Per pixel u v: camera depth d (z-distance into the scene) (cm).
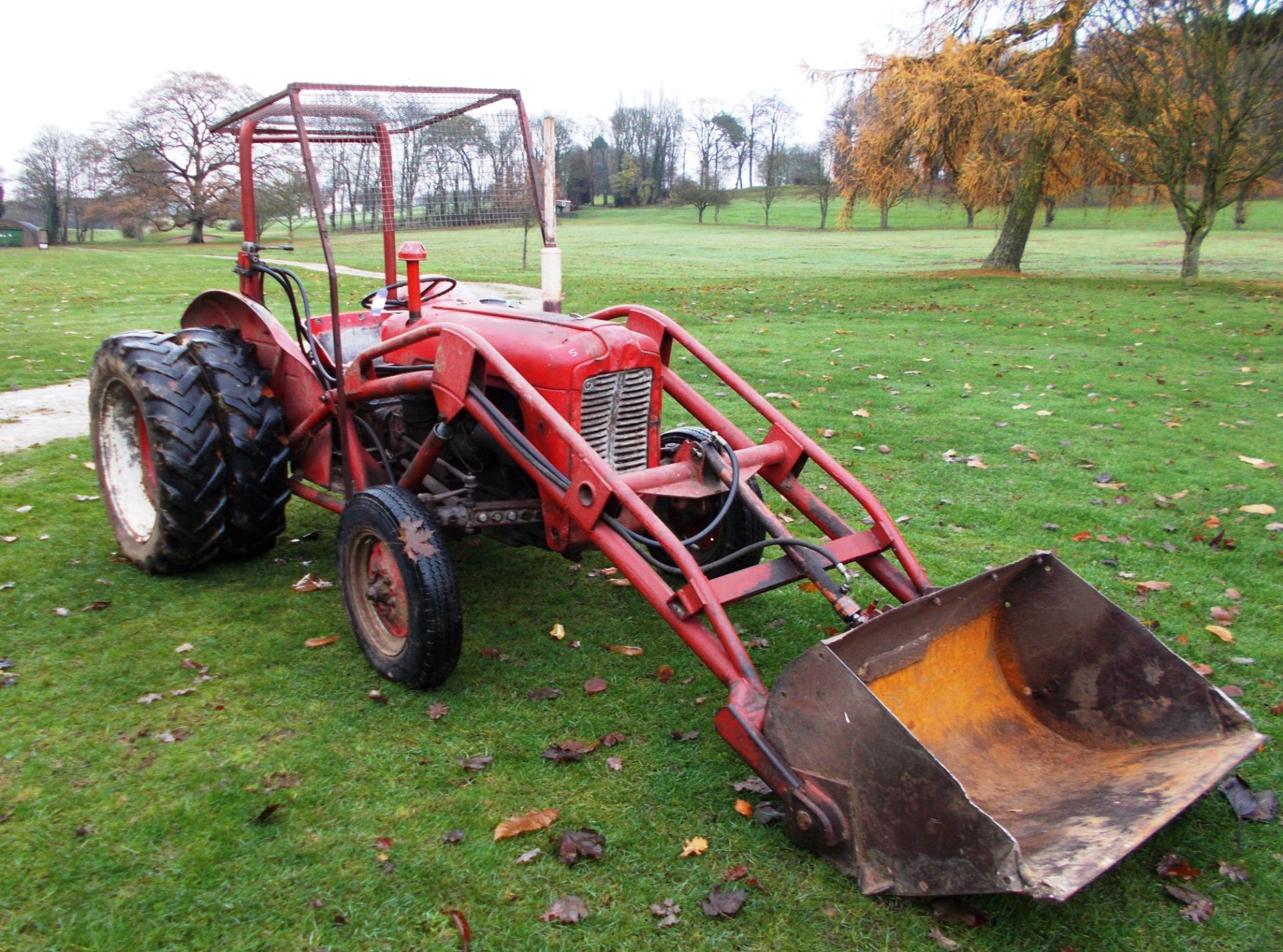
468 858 246
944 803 214
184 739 298
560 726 312
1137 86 1688
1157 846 259
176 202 4644
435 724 311
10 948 214
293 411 420
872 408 752
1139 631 274
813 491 550
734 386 368
